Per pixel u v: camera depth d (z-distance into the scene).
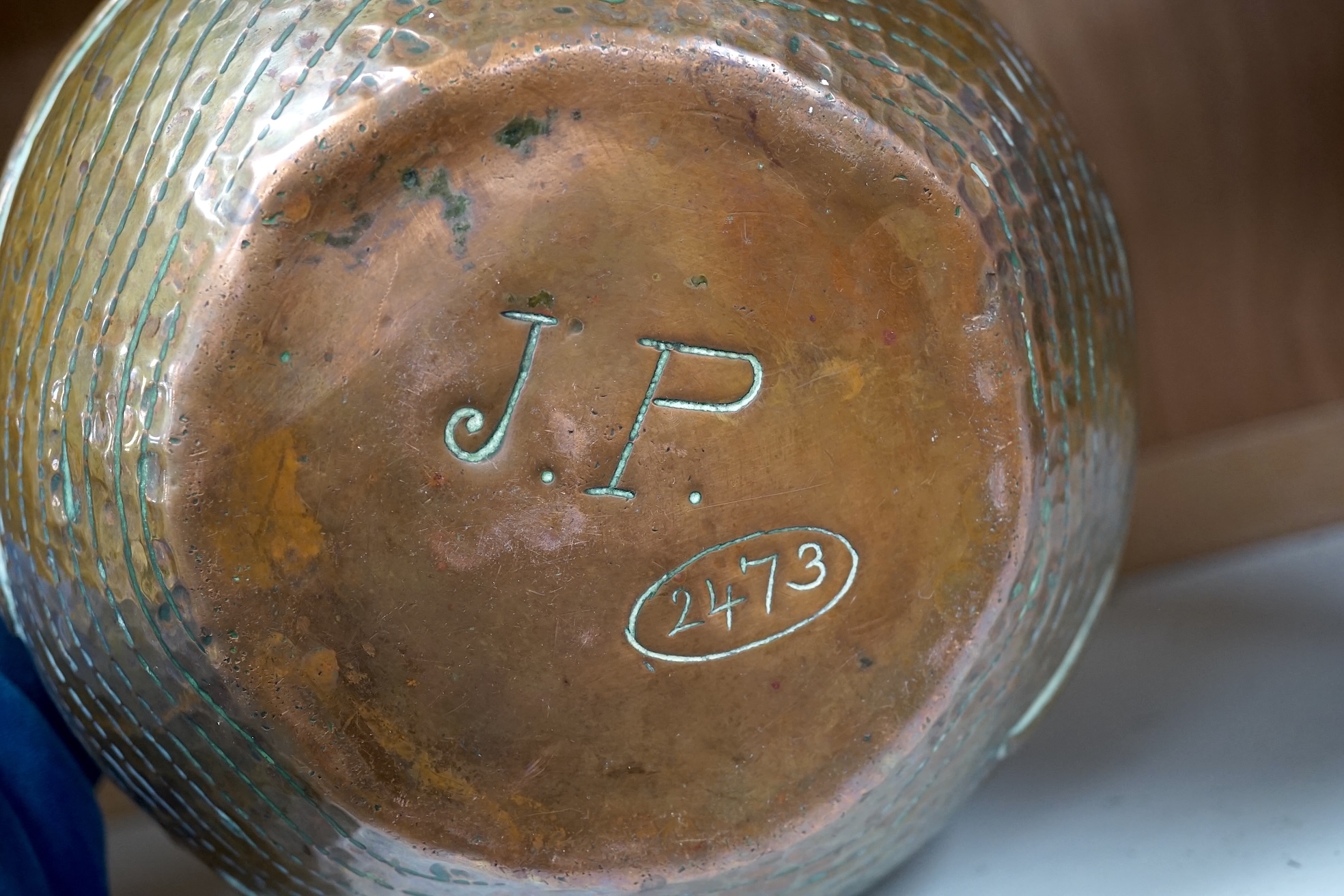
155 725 0.30
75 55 0.31
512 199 0.29
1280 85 0.41
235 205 0.28
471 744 0.30
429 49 0.28
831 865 0.32
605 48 0.28
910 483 0.30
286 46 0.29
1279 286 0.42
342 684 0.29
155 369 0.28
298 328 0.28
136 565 0.29
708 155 0.29
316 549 0.29
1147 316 0.42
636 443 0.29
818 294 0.29
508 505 0.29
